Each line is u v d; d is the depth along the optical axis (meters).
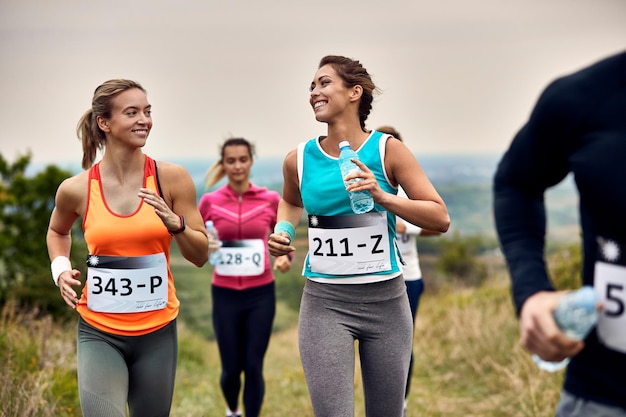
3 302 9.02
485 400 6.47
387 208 3.32
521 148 2.10
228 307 5.59
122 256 3.56
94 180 3.62
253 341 5.55
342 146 3.51
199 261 3.72
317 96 3.60
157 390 3.62
